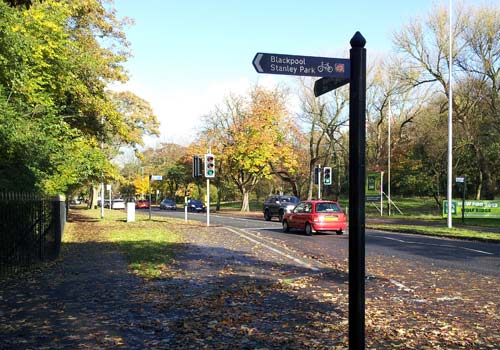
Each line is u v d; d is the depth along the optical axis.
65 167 20.38
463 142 41.09
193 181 75.50
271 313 7.40
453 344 6.01
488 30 36.91
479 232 23.42
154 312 7.49
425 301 8.48
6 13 12.94
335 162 62.97
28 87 14.77
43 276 10.54
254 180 57.41
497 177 44.69
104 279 10.20
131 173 92.94
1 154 13.52
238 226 29.36
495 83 37.06
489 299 8.67
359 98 4.26
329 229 22.47
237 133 52.34
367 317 7.25
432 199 58.19
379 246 17.86
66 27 24.30
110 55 29.00
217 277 10.44
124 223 30.62
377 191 43.25
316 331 6.45
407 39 42.25
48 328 6.64
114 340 6.12
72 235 21.25
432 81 41.41
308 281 10.10
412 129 50.41
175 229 24.34
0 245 10.63
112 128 29.67
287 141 52.22
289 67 4.46
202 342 6.03
